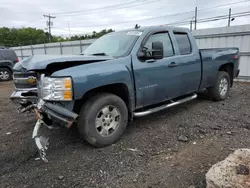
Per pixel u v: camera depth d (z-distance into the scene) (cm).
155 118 441
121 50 365
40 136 297
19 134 384
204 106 518
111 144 332
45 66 287
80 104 313
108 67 316
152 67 368
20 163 290
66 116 281
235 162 216
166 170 264
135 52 355
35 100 357
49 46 2027
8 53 1194
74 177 255
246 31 836
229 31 881
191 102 552
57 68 308
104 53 380
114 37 418
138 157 296
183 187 231
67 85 278
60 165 281
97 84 300
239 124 402
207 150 307
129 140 346
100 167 274
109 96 322
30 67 296
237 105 525
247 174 198
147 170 266
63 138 359
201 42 978
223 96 560
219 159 281
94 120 310
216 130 378
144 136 359
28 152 319
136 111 383
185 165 272
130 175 257
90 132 307
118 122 337
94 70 301
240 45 862
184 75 432
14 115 501
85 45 1642
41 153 277
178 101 440
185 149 314
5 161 296
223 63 537
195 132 371
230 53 559
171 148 319
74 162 287
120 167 274
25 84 378
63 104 290
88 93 317
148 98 373
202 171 256
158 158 292
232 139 340
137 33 385
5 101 666
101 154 305
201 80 481
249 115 449
